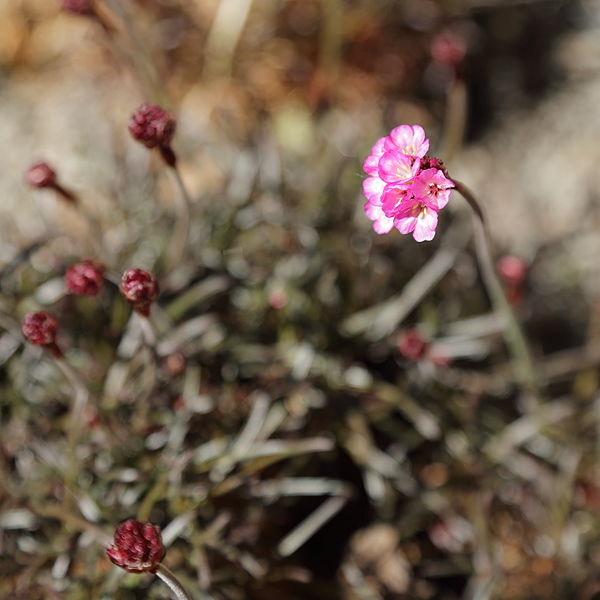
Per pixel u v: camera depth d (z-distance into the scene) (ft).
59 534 2.12
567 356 2.33
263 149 2.36
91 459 2.15
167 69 2.46
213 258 2.26
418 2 2.49
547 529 2.22
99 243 2.22
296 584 2.19
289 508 2.21
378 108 2.45
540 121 2.49
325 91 2.41
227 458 2.14
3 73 2.48
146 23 2.45
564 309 2.38
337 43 2.45
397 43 2.49
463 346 2.28
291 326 2.25
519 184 2.45
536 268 2.39
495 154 2.47
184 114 2.44
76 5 2.22
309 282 2.26
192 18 2.46
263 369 2.23
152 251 2.28
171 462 2.14
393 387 2.24
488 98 2.51
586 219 2.41
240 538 2.14
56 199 2.34
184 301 2.22
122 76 2.45
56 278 2.24
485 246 2.07
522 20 2.53
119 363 2.20
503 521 2.23
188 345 2.21
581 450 2.23
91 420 2.15
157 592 2.10
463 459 2.23
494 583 2.14
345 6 2.46
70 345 2.23
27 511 2.13
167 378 2.19
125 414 2.19
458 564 2.20
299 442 2.16
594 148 2.45
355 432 2.21
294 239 2.28
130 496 2.13
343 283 2.27
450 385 2.25
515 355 2.28
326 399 2.22
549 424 2.23
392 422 2.24
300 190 2.32
